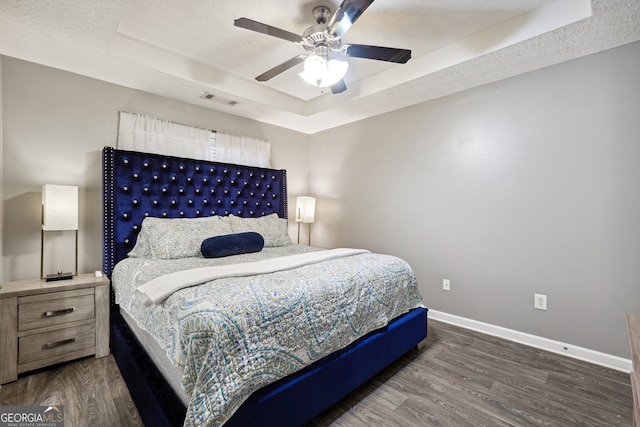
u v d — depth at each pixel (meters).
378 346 1.86
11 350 1.81
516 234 2.45
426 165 3.02
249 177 3.47
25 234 2.23
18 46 2.04
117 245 2.48
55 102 2.35
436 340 2.47
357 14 1.49
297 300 1.45
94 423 1.47
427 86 2.68
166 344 1.30
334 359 1.58
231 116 3.46
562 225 2.24
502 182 2.52
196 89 2.75
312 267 1.86
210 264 2.09
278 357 1.31
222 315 1.19
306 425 1.49
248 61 2.59
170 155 2.93
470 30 2.13
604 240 2.08
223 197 3.23
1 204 2.10
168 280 1.54
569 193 2.21
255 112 3.39
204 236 2.57
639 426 0.89
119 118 2.65
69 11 1.69
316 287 1.57
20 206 2.21
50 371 1.94
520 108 2.43
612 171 2.04
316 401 1.46
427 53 2.44
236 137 3.45
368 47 1.81
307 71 1.80
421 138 3.06
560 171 2.24
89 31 1.88
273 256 2.47
